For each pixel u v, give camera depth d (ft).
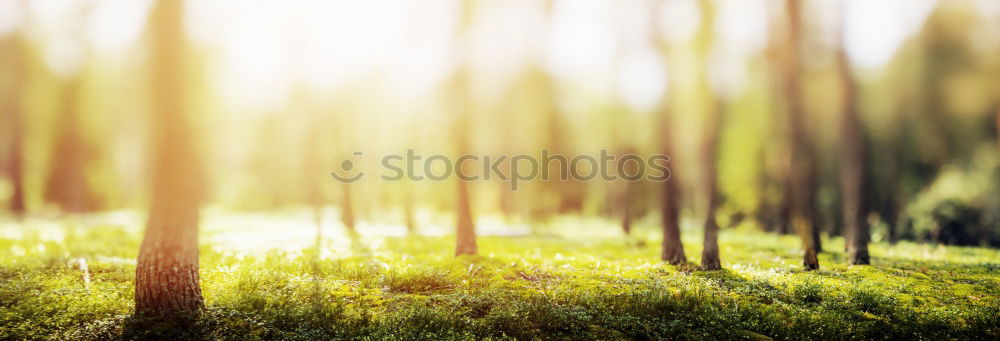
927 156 126.93
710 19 90.74
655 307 35.88
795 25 85.05
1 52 143.74
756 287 41.50
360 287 39.45
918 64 121.60
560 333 31.58
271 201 188.34
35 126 152.76
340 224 111.55
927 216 91.45
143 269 31.22
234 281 38.55
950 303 37.42
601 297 37.40
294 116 141.28
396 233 88.38
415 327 31.07
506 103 152.05
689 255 62.90
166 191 32.09
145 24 35.55
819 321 33.63
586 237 87.97
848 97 80.59
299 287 37.35
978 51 112.57
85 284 36.91
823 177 122.11
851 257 56.13
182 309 31.19
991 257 63.36
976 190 88.94
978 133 119.55
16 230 81.76
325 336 29.27
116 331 28.68
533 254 60.80
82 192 151.64
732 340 31.71
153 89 33.81
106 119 165.78
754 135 115.03
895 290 40.88
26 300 32.30
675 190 56.59
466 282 41.91
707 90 96.12
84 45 156.15
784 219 97.30
